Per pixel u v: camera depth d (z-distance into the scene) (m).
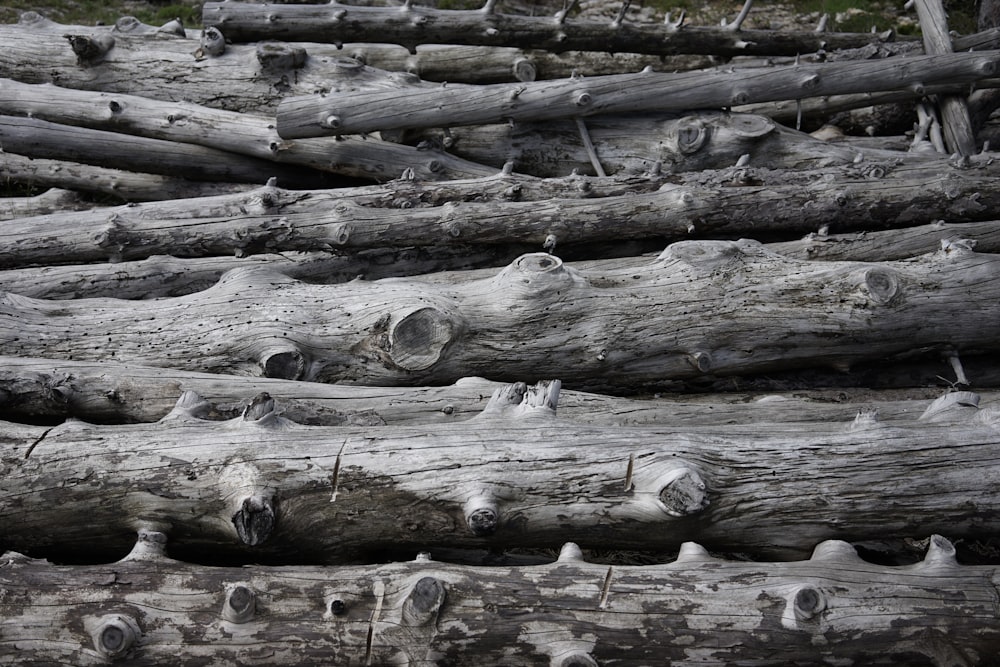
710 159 5.27
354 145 5.12
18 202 5.61
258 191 4.67
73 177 5.62
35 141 5.18
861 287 3.88
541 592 2.59
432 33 5.71
